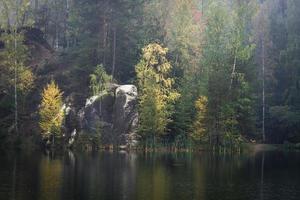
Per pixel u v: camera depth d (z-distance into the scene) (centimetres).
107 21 6806
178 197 2855
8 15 6538
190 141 6100
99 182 3312
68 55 7344
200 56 7006
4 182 3234
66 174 3656
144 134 6091
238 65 6438
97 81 6397
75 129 6166
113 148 6062
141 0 7231
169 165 4388
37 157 4909
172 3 7531
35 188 3033
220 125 6059
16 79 6372
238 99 6200
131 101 6172
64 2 8562
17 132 6178
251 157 5462
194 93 6444
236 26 6450
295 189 3225
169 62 6375
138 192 2972
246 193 3053
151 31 7325
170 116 6303
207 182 3441
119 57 6912
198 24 7525
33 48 7725
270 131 7575
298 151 6538
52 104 5944
